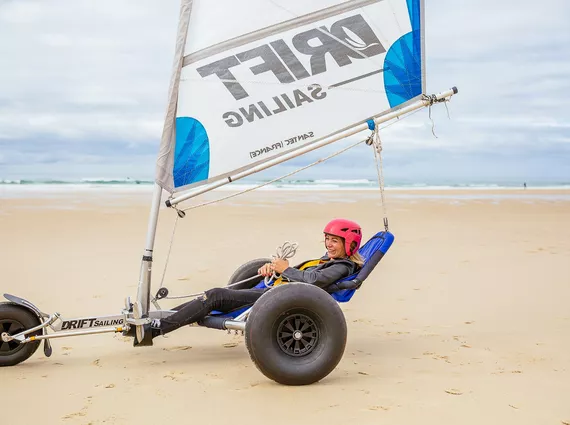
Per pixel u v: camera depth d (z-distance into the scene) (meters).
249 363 5.36
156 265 10.10
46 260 10.35
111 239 12.97
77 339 6.09
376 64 5.45
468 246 12.20
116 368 5.20
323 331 4.73
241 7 5.33
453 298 7.91
